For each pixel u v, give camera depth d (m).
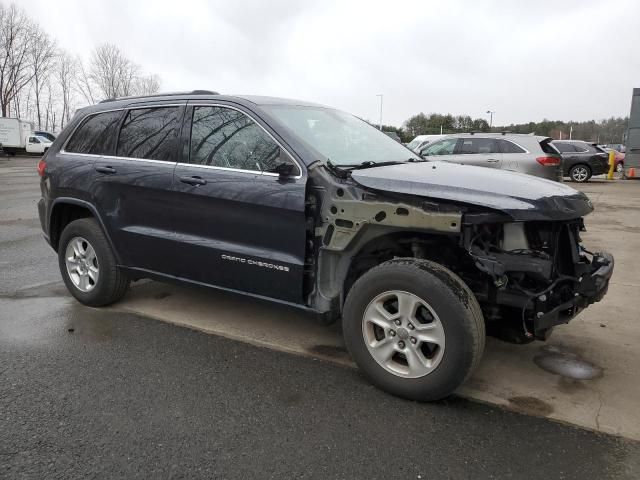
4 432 2.94
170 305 5.08
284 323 4.62
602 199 15.03
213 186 3.94
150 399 3.31
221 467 2.66
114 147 4.74
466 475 2.60
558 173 11.81
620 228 9.73
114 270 4.81
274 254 3.75
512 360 3.90
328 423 3.05
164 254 4.36
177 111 4.38
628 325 4.56
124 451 2.78
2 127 40.88
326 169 3.59
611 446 2.84
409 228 3.21
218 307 5.02
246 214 3.82
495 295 3.26
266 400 3.31
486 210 3.07
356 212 3.38
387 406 3.24
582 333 4.39
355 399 3.32
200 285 4.28
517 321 3.34
